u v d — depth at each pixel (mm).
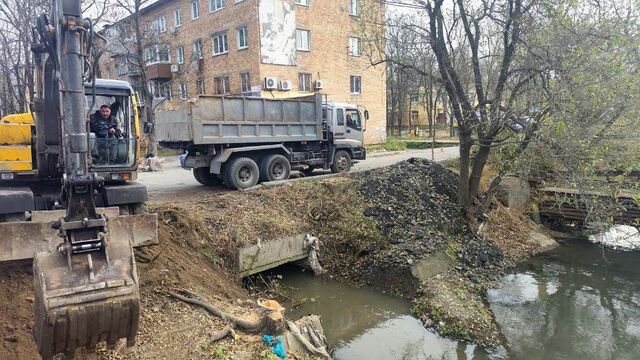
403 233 10891
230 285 8094
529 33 10656
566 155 10195
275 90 22453
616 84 9586
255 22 22969
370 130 28875
